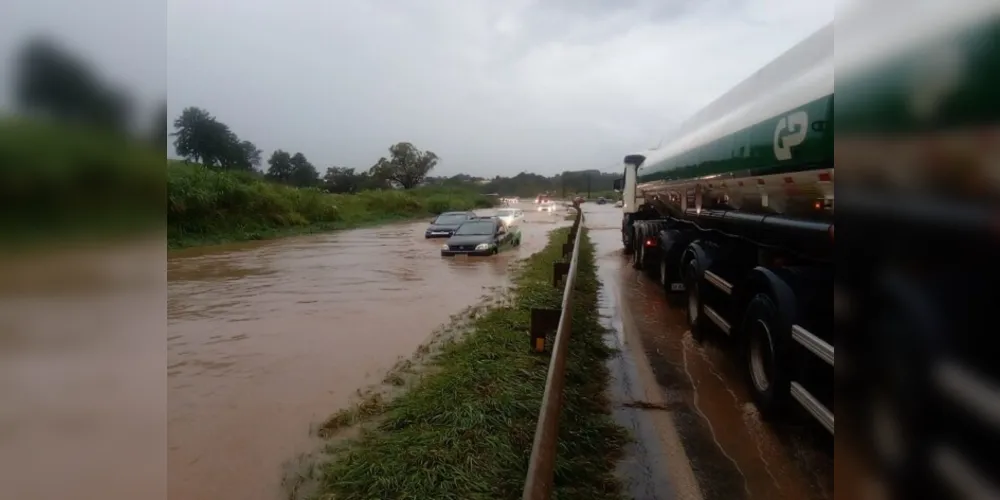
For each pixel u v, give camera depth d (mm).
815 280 4789
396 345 7758
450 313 9750
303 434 5012
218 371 6754
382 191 52875
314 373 6637
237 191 27406
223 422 5281
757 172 5629
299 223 31734
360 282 13203
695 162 8297
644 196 15070
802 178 4715
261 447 4770
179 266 16344
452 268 15438
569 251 13352
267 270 15383
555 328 6703
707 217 8000
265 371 6730
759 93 5941
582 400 5438
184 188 23766
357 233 30688
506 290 11812
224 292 11992
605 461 4363
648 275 13164
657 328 8305
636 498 3855
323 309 10195
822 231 4469
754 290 5539
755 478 4090
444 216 28078
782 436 4723
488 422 4809
